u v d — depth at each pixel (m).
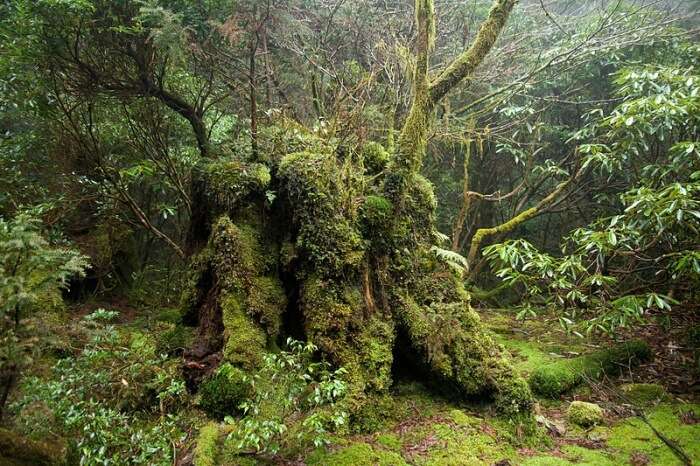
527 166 7.11
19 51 4.07
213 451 2.45
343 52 6.50
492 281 8.35
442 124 6.07
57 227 5.31
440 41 6.88
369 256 3.54
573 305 4.80
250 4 4.39
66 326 2.90
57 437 2.38
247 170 3.50
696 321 4.73
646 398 3.62
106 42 4.48
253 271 3.29
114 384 2.97
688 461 2.66
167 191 6.34
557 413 3.45
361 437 2.84
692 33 7.16
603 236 3.95
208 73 5.23
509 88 6.76
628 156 5.31
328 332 3.15
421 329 3.40
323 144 3.90
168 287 6.37
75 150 5.05
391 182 3.76
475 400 3.31
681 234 4.02
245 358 2.98
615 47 6.25
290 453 2.56
